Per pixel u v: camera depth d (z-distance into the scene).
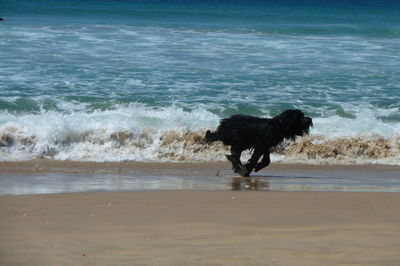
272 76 23.70
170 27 36.38
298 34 35.56
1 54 25.38
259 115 19.16
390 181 13.06
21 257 6.45
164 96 20.33
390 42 33.41
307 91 21.84
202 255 6.64
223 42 30.69
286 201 9.73
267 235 7.53
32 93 19.95
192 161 15.12
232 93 21.09
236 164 13.34
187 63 25.27
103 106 19.03
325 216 8.64
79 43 28.72
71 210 8.67
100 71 23.25
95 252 6.67
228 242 7.17
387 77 24.39
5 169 13.20
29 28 32.84
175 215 8.48
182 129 16.45
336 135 16.91
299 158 15.72
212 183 12.02
